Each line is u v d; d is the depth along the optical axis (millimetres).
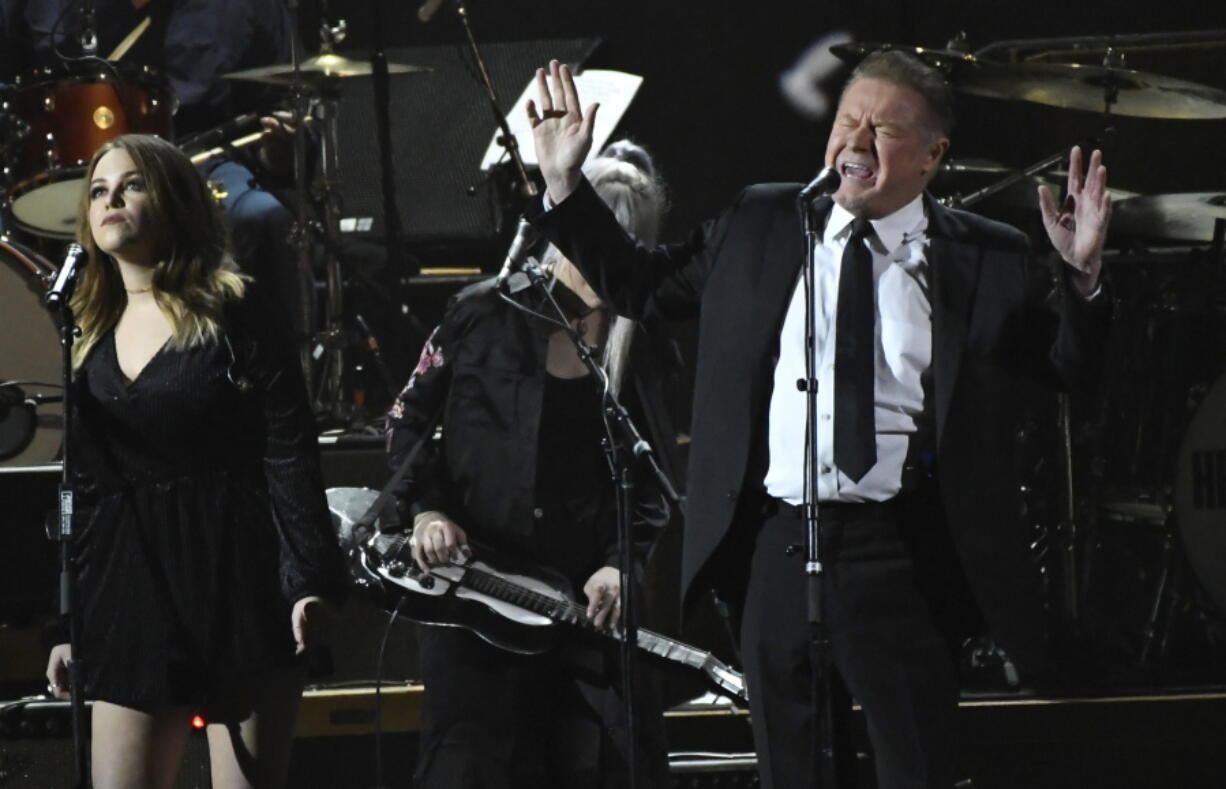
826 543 10719
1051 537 19719
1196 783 17219
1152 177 23766
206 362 11688
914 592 10758
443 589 13367
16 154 20125
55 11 22578
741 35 26625
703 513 10898
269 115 22250
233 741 11906
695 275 11719
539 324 13555
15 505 16922
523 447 13469
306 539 11766
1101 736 17156
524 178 22375
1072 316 10500
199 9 23375
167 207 11969
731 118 26672
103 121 19828
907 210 11148
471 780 13133
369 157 25328
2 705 15258
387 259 24000
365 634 17109
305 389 12109
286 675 11992
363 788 17656
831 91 26562
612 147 16562
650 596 17562
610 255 11469
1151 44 23562
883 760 10703
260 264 22219
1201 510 19078
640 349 13727
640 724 13625
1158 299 20781
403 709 16938
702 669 13773
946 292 10914
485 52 26250
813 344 10359
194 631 11523
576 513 13711
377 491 16297
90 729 14953
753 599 10938
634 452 12414
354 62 22672
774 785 10820
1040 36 26156
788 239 11234
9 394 17953
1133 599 20766
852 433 10625
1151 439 20609
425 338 23406
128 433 11695
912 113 10883
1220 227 20531
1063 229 10492
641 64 26750
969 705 17141
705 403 11141
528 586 13461
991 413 10820
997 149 25312
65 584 11398
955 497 10578
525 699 13391
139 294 12117
